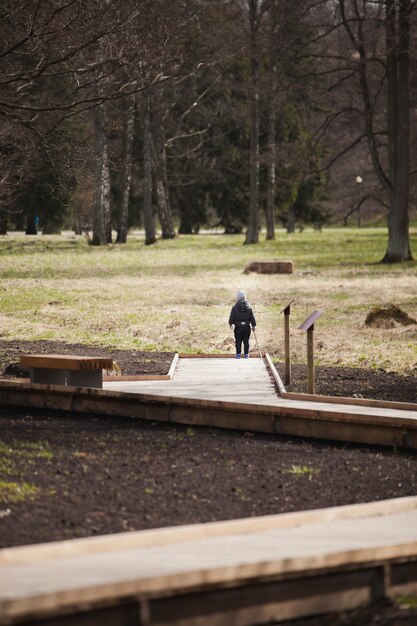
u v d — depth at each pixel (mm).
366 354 23516
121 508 9633
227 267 50125
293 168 61438
